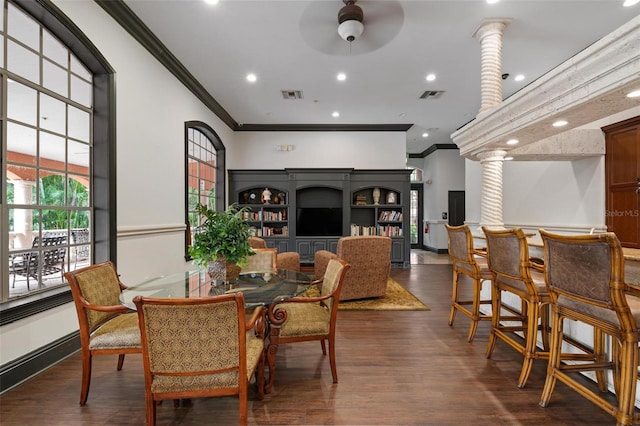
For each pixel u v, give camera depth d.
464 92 5.16
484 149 3.34
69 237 2.70
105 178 2.90
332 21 3.28
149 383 1.40
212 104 5.45
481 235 3.32
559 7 3.04
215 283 2.31
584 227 4.30
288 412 1.84
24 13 2.28
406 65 4.22
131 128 3.26
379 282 4.21
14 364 2.09
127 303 1.85
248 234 2.39
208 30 3.43
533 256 2.71
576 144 3.98
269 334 2.13
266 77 4.61
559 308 1.81
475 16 3.18
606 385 1.99
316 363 2.45
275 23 3.31
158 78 3.79
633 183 3.72
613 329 1.49
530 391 2.05
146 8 3.05
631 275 1.80
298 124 7.01
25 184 2.32
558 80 2.07
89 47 2.66
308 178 6.86
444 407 1.88
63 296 2.46
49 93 2.49
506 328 2.51
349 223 6.88
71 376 2.23
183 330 1.36
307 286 2.24
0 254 2.12
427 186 9.83
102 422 1.75
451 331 3.12
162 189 3.88
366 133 7.14
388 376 2.25
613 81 1.75
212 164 6.18
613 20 3.23
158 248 3.78
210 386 1.43
